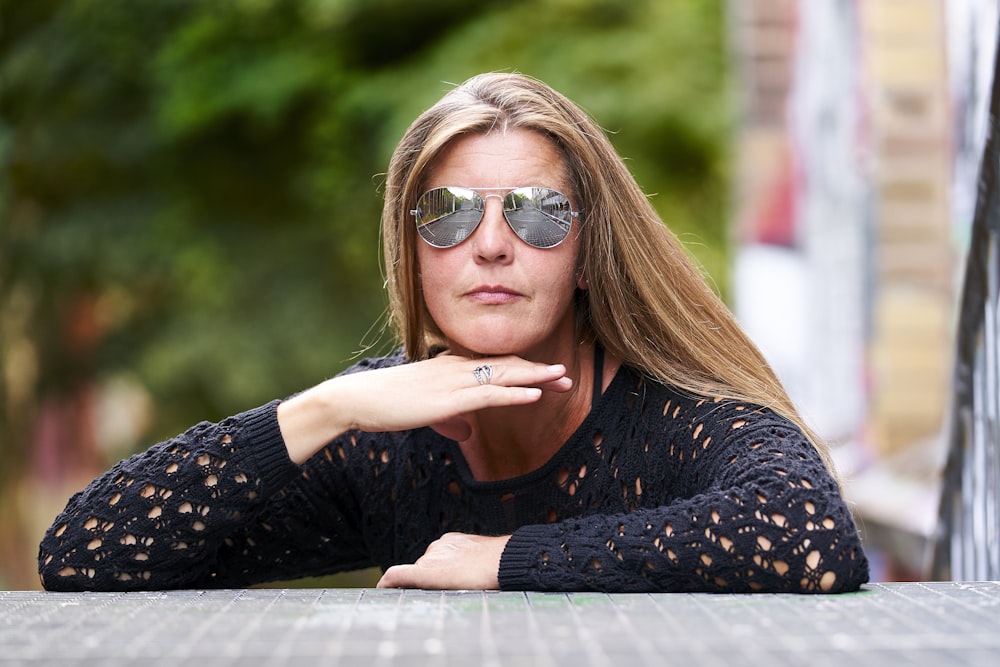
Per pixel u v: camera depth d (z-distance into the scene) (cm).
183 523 291
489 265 288
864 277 740
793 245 831
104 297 1547
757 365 310
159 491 292
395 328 344
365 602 227
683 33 1444
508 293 288
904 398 727
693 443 290
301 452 293
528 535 264
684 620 198
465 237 288
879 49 718
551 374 289
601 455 305
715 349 305
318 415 294
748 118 859
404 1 1444
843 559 252
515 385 289
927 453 671
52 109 1560
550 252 289
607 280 301
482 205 288
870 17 717
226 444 295
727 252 1459
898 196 725
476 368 291
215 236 1515
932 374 727
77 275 1539
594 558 257
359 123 1446
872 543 609
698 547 254
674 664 160
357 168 1455
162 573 294
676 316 304
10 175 1545
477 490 313
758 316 847
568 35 1435
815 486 260
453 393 288
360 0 1442
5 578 1525
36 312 1533
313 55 1480
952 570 354
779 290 839
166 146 1538
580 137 295
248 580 337
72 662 165
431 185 295
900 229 726
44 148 1544
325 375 1477
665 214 1448
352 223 1454
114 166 1574
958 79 541
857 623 192
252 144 1541
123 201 1554
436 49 1451
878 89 719
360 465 332
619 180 303
